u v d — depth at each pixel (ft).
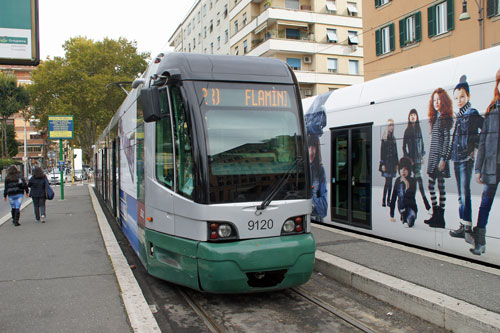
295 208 16.65
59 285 18.81
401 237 24.31
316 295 17.94
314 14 122.93
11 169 37.73
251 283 15.88
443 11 69.15
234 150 16.22
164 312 16.47
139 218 20.97
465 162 20.52
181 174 16.48
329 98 31.09
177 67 16.99
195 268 15.70
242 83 17.06
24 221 40.50
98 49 123.13
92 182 141.69
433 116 22.26
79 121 131.03
